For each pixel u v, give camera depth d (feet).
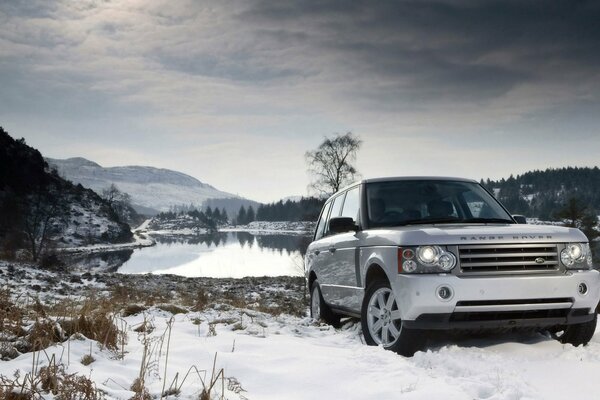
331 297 24.61
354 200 23.67
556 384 14.17
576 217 189.88
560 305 17.37
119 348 16.76
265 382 14.14
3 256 133.08
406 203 21.99
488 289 16.80
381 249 18.95
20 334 16.94
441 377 14.49
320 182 138.00
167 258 260.42
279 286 94.63
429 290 16.76
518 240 17.71
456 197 22.40
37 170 389.80
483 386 13.28
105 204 468.34
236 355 16.29
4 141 380.17
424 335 17.42
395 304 18.35
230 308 28.25
